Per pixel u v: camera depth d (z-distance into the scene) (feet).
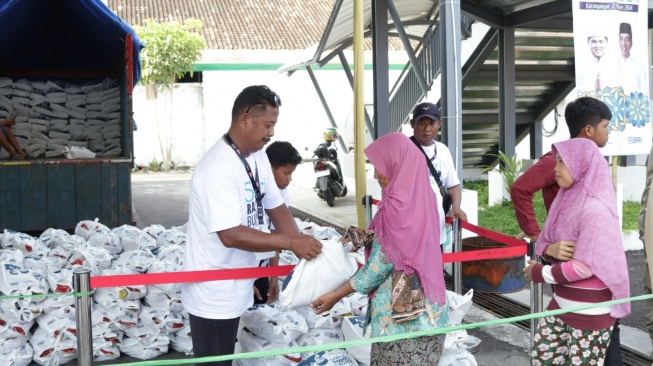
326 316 13.15
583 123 11.62
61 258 16.66
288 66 45.98
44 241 18.33
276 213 10.96
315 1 81.61
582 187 10.33
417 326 9.30
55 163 27.30
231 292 9.76
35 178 27.17
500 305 19.06
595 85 22.07
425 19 35.91
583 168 10.34
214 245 9.73
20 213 27.14
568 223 10.40
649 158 13.42
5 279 13.84
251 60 64.18
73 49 36.47
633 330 16.57
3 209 26.91
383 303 9.41
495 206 31.17
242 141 9.70
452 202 16.72
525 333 16.70
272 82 64.75
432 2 33.09
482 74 35.70
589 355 10.43
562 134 39.45
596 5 21.90
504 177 32.14
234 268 9.85
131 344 14.48
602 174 10.28
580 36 21.83
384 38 25.86
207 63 62.28
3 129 29.89
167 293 14.62
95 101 33.94
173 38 58.49
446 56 21.36
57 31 35.81
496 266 19.31
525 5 30.04
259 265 11.30
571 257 10.36
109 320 14.23
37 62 36.45
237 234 9.37
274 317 12.45
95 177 27.78
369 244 9.75
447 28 21.31
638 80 22.68
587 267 10.07
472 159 41.88
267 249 9.53
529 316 10.00
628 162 32.50
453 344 12.73
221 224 9.34
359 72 22.61
